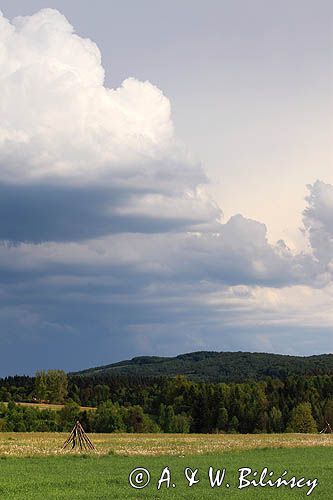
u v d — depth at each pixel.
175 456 53.50
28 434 92.62
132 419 142.12
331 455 56.28
